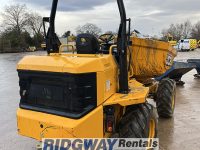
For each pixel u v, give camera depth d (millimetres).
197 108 7695
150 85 6254
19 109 4062
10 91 11641
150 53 5590
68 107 3578
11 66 23875
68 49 4719
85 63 3521
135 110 4094
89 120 3506
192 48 46188
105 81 3719
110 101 3709
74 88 3475
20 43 68062
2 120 7234
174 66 9500
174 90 6586
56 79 3635
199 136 5594
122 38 3990
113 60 4059
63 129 3461
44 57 4031
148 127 4094
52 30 4707
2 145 5500
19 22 74875
